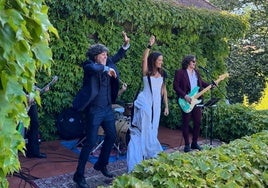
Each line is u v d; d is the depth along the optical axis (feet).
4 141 3.88
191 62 16.49
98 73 12.21
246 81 35.22
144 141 13.43
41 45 4.24
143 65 14.16
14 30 3.72
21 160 15.29
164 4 20.62
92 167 14.83
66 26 17.81
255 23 35.22
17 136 4.17
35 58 4.24
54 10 17.17
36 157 15.75
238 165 7.99
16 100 3.99
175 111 22.61
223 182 7.20
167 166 7.25
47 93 17.72
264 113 20.30
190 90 16.55
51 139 18.76
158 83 13.89
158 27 21.58
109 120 12.82
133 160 13.05
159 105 13.88
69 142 18.54
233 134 19.95
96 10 17.90
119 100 19.90
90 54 12.73
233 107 20.56
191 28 22.45
